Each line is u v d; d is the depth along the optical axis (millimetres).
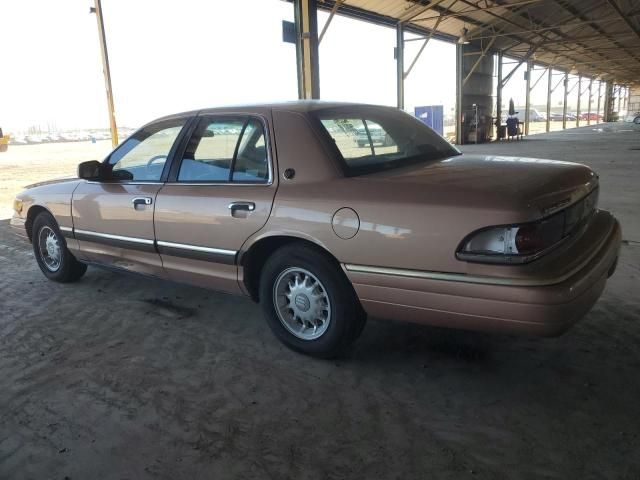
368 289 2816
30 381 3072
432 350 3301
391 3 17531
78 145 35031
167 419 2652
